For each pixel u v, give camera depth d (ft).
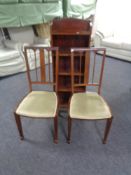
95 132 6.49
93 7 15.57
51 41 6.06
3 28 11.22
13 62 10.53
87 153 5.66
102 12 15.38
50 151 5.73
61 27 6.07
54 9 11.39
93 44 15.10
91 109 5.45
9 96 8.62
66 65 6.84
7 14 9.34
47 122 6.98
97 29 14.85
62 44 6.42
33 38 12.41
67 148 5.83
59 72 6.73
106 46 13.97
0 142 6.03
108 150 5.77
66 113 7.41
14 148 5.81
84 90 7.00
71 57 5.78
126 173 5.06
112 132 6.47
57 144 5.97
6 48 11.18
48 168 5.19
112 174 5.03
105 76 10.69
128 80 10.29
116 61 13.11
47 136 6.31
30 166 5.24
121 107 7.86
